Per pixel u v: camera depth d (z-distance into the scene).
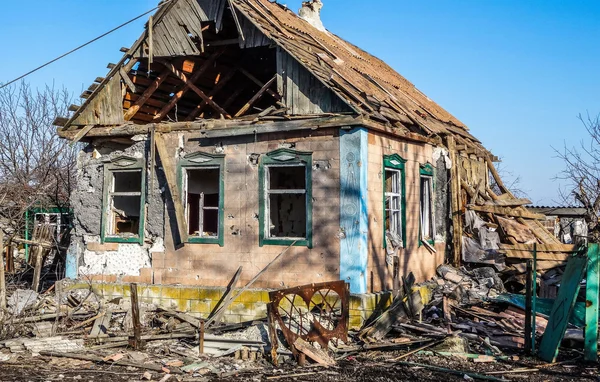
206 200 16.42
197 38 13.27
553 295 13.84
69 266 14.15
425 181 14.97
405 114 13.32
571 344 10.18
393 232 13.06
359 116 11.20
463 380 8.33
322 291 11.41
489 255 14.90
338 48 15.90
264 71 14.98
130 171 13.98
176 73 13.54
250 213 12.35
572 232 24.84
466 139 17.50
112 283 13.47
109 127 13.99
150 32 13.34
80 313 12.17
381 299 11.53
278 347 9.75
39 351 9.83
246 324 11.04
